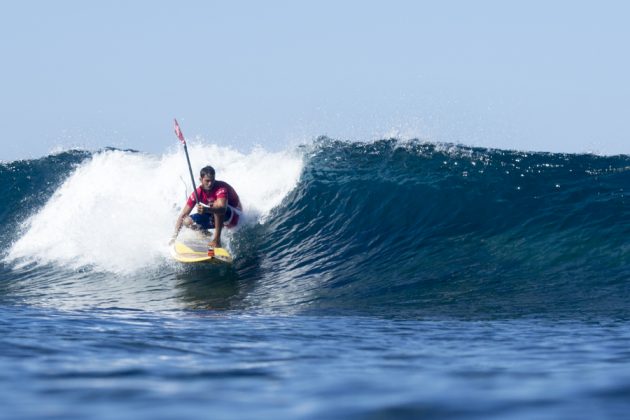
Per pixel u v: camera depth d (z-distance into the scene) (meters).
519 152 48.75
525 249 37.88
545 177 44.91
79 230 47.22
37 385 12.20
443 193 44.16
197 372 14.16
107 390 11.70
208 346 19.44
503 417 9.37
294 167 49.38
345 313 30.19
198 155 51.53
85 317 27.89
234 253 42.53
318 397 11.05
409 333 23.92
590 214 39.84
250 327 25.28
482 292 33.12
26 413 9.79
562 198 42.12
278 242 43.41
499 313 28.97
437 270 37.00
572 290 32.41
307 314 30.09
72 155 58.00
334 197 46.06
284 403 10.52
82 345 18.47
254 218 46.34
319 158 49.97
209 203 41.75
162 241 44.16
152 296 35.91
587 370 14.27
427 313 29.62
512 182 44.66
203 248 41.31
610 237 37.44
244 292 35.97
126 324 25.31
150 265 41.59
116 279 40.31
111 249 44.25
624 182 43.47
